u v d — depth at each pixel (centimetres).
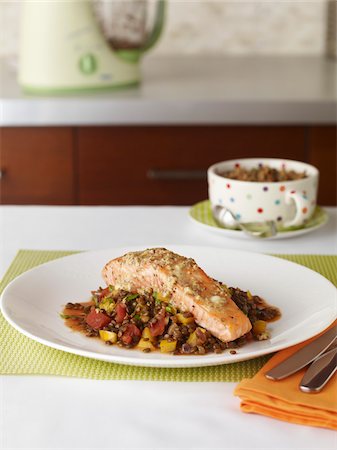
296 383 70
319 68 201
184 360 71
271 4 214
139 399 71
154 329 76
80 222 112
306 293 85
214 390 72
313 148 166
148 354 75
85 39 164
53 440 66
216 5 213
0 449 64
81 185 169
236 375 74
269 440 66
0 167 168
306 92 170
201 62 209
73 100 162
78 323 80
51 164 168
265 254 95
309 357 73
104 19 167
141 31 171
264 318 81
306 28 216
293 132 165
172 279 78
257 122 164
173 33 215
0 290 90
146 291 80
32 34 163
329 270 95
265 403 68
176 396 71
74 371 74
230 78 187
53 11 162
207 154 167
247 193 105
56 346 74
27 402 71
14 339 79
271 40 217
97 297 83
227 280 89
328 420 67
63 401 71
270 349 73
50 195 170
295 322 80
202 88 175
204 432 67
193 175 167
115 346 76
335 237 107
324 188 168
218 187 107
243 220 106
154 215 115
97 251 94
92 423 68
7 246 103
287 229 106
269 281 88
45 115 163
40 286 86
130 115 163
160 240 105
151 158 167
